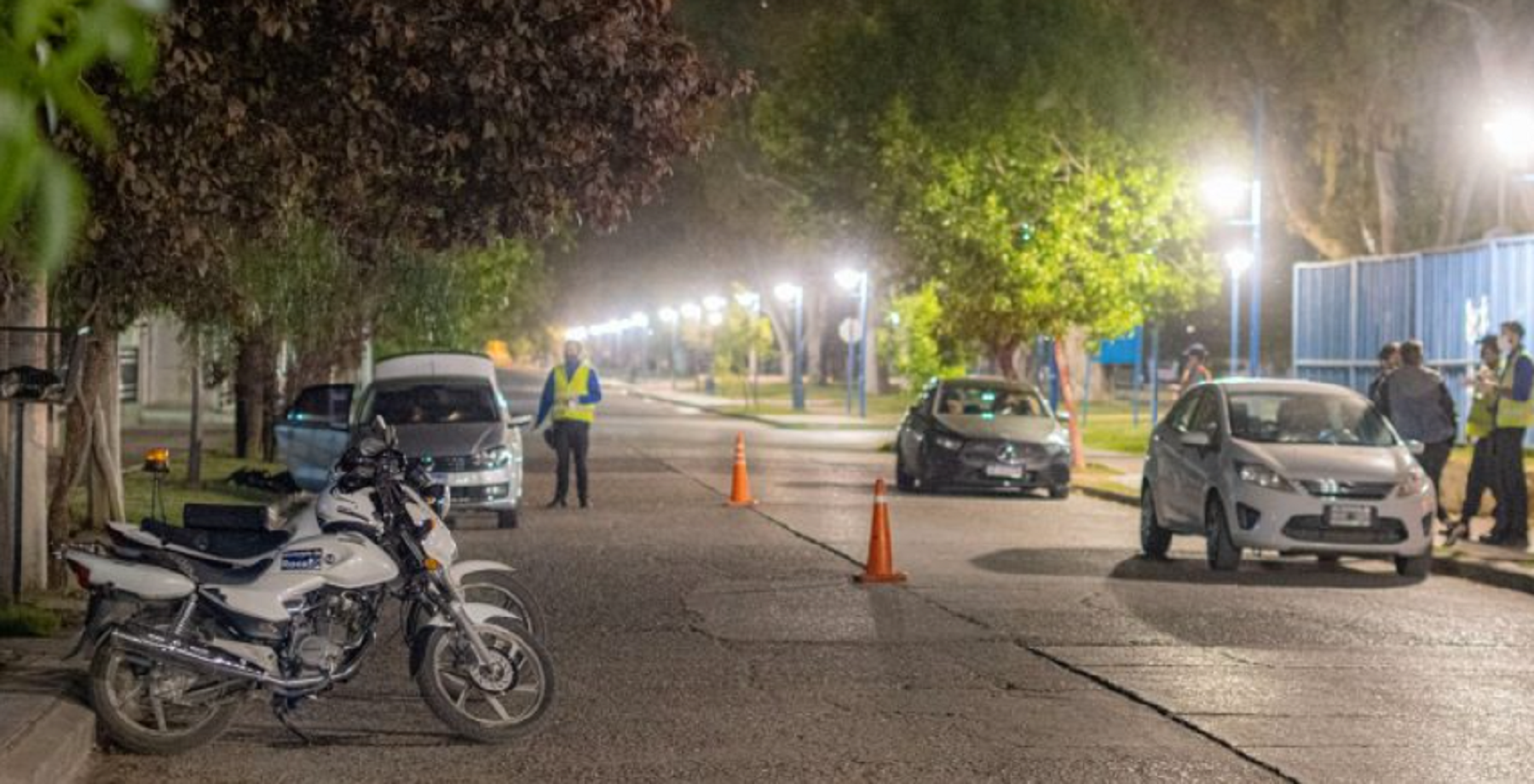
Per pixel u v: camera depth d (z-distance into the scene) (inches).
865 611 602.5
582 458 1023.6
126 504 928.3
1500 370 796.6
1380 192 1798.7
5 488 531.5
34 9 88.9
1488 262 1228.5
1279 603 635.5
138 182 438.6
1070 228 1360.7
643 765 368.5
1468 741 401.4
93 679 366.6
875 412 2746.1
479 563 428.1
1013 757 379.6
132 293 573.9
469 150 499.2
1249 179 1743.4
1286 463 714.8
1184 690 459.2
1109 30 1438.2
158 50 396.5
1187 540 874.1
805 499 1104.2
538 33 464.4
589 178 503.5
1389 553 708.0
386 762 370.6
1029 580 692.7
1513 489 788.6
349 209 533.3
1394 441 756.6
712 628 561.6
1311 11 1665.8
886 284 2257.6
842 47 1755.7
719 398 3376.0
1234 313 1465.3
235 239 637.9
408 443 874.8
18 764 328.2
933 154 1427.2
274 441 1323.8
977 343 1593.3
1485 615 612.7
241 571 378.0
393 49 455.8
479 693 399.5
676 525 917.8
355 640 387.2
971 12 1457.9
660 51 492.1
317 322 1206.9
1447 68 1668.3
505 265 1604.3
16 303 555.5
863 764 371.9
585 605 614.2
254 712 421.1
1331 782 359.3
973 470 1121.4
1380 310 1382.9
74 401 613.9
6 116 85.6
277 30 425.7
